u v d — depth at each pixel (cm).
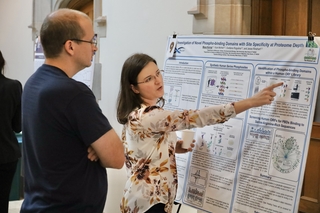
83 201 160
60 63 163
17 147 286
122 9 344
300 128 180
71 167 158
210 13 253
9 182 283
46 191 158
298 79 183
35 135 157
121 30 346
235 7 245
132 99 195
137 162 189
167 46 240
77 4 466
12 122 285
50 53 163
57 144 155
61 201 157
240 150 199
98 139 154
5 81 279
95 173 166
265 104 182
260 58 197
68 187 158
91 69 357
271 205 186
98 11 378
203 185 211
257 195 191
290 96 184
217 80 212
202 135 215
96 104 159
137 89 194
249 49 201
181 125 177
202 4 255
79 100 154
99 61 378
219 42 214
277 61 191
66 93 153
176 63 233
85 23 166
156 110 179
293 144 181
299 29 241
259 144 192
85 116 153
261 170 190
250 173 194
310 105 179
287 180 182
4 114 274
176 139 204
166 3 296
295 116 182
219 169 206
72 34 161
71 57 164
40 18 473
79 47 164
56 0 455
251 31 249
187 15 278
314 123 229
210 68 216
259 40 198
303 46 183
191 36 227
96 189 165
